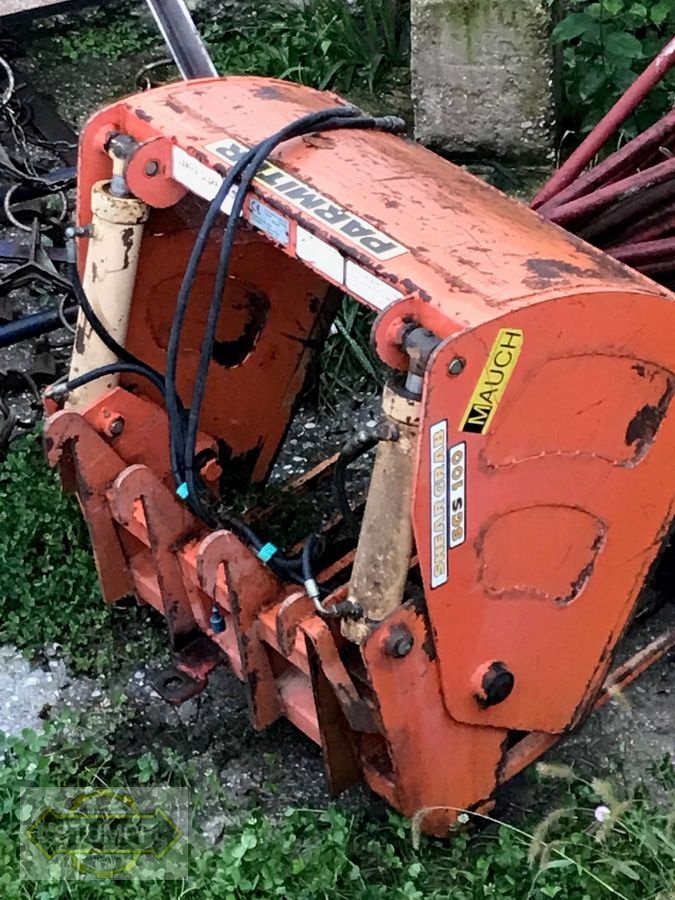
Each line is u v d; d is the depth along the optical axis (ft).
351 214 9.04
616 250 11.09
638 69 16.38
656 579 11.60
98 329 10.41
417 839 9.53
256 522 11.84
